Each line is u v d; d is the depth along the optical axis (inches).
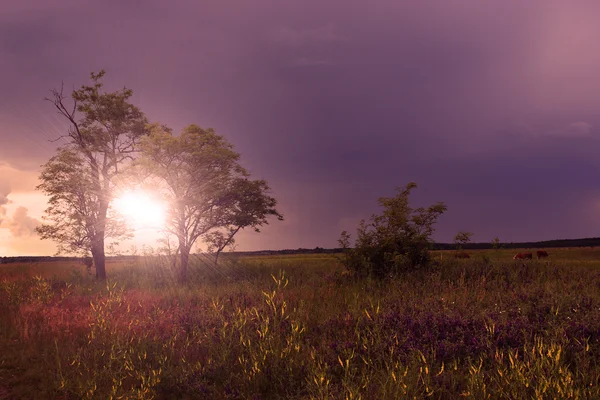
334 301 453.1
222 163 888.3
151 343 310.5
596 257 1124.5
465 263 727.7
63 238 945.5
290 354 267.1
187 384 239.0
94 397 231.9
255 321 332.5
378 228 703.7
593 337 271.4
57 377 259.0
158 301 486.6
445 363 254.8
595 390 192.9
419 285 528.4
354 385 210.7
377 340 273.7
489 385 206.1
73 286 729.6
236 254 1064.8
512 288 494.0
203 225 885.2
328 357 264.2
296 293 497.7
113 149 1050.1
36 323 406.6
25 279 821.2
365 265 671.1
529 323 306.5
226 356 271.3
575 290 445.4
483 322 312.5
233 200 927.0
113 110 1023.6
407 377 211.8
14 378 268.4
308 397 215.0
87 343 332.2
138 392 225.0
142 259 1003.3
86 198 996.6
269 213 965.2
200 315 380.8
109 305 412.5
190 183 871.1
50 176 946.1
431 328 311.1
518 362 213.5
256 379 238.4
